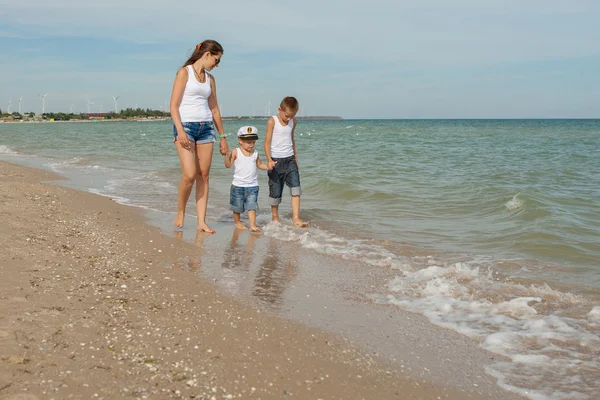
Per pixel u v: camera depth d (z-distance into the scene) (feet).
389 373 8.82
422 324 11.07
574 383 8.74
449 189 31.09
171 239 17.58
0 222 16.83
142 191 29.96
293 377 8.37
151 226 19.56
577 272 15.15
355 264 15.55
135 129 190.39
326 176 35.94
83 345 8.60
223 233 19.27
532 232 19.47
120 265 13.80
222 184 33.37
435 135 131.54
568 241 18.44
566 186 32.60
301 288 13.08
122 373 7.83
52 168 43.21
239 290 12.59
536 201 25.00
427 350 9.82
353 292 12.97
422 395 8.18
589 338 10.46
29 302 10.11
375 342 10.03
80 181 33.96
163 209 23.88
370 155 58.70
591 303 12.53
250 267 14.74
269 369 8.55
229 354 8.95
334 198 28.76
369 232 20.22
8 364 7.56
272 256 16.11
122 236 17.30
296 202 21.61
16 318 9.22
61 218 19.12
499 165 46.50
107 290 11.60
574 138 109.81
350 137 117.60
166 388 7.55
